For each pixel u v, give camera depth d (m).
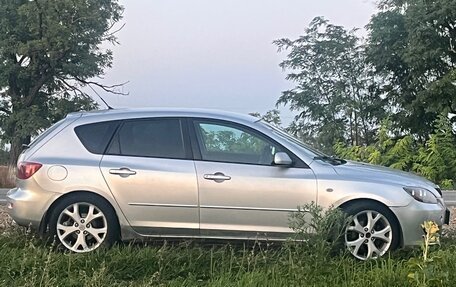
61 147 6.93
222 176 6.68
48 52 34.62
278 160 6.64
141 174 6.73
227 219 6.67
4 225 7.90
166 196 6.70
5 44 34.50
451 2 26.72
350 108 34.44
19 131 35.41
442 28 27.86
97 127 7.01
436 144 20.91
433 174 20.22
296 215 6.08
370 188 6.61
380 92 33.56
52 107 37.81
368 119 34.41
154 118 7.02
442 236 7.36
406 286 5.23
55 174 6.76
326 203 6.59
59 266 5.84
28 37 36.06
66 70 36.78
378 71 31.70
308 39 37.00
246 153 6.83
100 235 6.72
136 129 6.98
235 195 6.65
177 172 6.72
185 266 5.99
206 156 6.82
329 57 36.25
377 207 6.58
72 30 35.16
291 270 5.51
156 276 5.62
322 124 36.12
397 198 6.59
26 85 37.44
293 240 5.95
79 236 6.70
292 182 6.64
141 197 6.71
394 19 30.12
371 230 6.57
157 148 6.89
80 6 34.62
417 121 28.78
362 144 34.56
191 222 6.70
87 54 37.25
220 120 6.97
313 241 5.89
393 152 21.73
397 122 29.36
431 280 4.90
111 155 6.87
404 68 30.95
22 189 6.88
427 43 27.61
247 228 6.65
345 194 6.59
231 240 6.69
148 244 6.78
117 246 6.52
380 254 6.48
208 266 6.07
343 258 6.07
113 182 6.73
